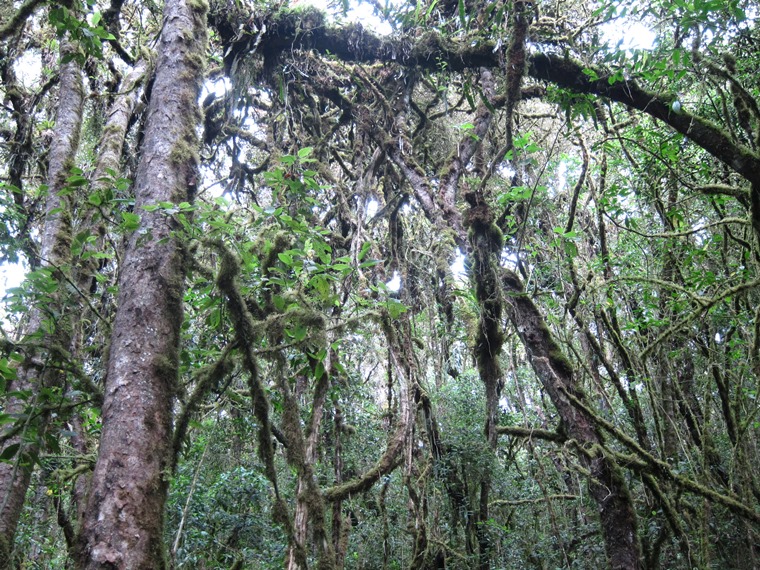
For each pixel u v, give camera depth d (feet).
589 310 28.27
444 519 29.04
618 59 18.19
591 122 32.27
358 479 20.25
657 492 19.58
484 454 28.27
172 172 12.91
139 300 11.58
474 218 20.83
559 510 31.37
